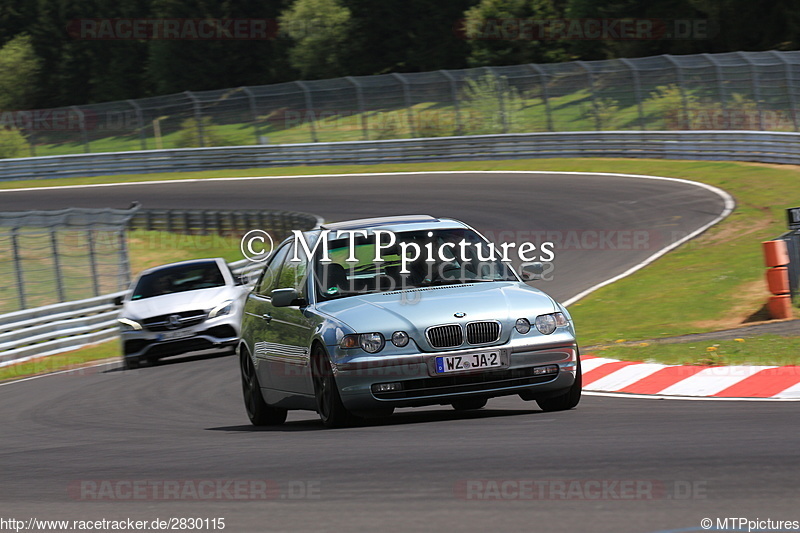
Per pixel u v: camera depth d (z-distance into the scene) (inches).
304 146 5644.7
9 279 3265.3
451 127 5447.8
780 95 4252.0
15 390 1716.3
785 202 2997.0
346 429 892.0
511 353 882.1
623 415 882.8
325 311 926.4
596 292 2142.0
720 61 4564.5
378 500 561.0
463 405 1080.2
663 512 488.7
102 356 2229.3
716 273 2124.8
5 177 6225.4
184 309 1871.3
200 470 733.3
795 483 542.0
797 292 1680.6
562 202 3659.0
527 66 5339.6
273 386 1027.9
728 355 1214.9
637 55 7190.0
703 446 677.9
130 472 759.7
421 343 870.4
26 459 913.5
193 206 4832.7
